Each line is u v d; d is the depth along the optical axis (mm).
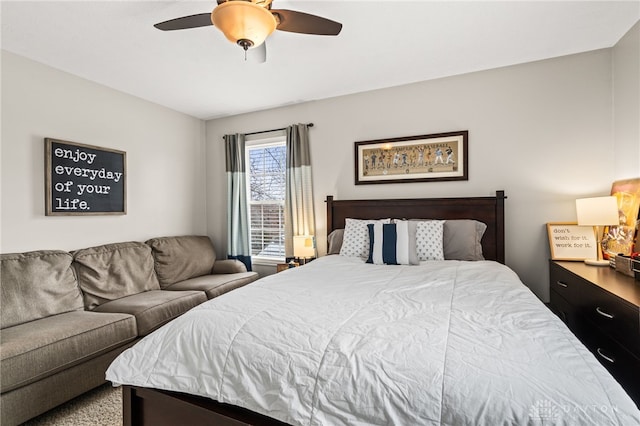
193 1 1901
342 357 1090
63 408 1959
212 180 4414
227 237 4227
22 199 2535
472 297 1594
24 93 2549
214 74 2939
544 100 2779
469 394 897
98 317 2281
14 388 1681
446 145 3125
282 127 3916
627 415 792
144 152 3576
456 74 3051
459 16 2086
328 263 2631
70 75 2867
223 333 1314
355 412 985
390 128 3354
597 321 1853
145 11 1987
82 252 2791
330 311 1427
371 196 3465
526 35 2344
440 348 1070
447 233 2822
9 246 2457
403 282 1938
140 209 3523
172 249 3545
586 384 872
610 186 2580
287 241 3814
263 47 2090
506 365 958
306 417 1027
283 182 4039
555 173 2758
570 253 2639
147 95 3461
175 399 1278
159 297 2812
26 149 2561
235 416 1170
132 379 1322
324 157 3680
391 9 2002
